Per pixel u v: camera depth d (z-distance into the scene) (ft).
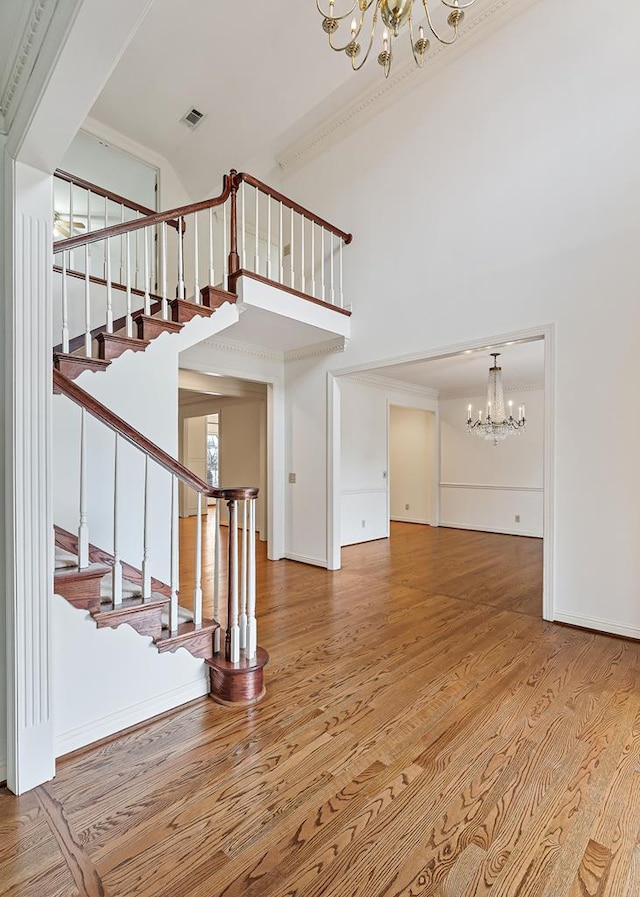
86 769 5.70
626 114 9.78
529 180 11.18
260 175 17.93
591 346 10.21
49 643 5.56
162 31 11.97
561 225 10.65
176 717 6.86
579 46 10.44
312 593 13.25
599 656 8.94
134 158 16.24
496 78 11.81
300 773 5.63
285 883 4.15
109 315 9.30
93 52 3.75
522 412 19.74
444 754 5.98
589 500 10.26
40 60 4.09
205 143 16.07
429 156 13.19
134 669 6.68
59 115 4.50
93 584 6.23
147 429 9.65
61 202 14.56
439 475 26.86
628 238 9.73
